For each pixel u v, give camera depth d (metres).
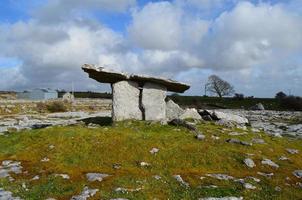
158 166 20.48
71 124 31.27
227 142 24.23
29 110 72.31
